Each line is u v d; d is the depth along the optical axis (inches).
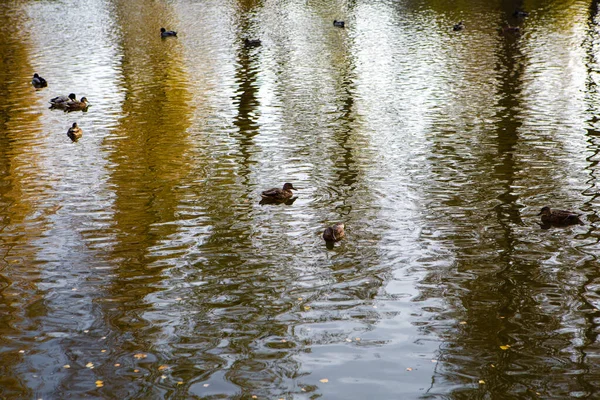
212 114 1359.5
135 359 537.0
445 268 691.4
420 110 1366.9
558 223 802.8
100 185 952.9
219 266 701.3
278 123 1285.7
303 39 2263.8
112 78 1702.8
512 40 2169.0
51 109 1418.6
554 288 646.5
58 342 562.3
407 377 508.4
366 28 2501.2
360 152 1099.9
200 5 3198.8
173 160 1067.3
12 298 636.7
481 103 1412.4
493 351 543.2
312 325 584.7
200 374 514.9
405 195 903.7
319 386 497.4
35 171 1018.1
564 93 1483.8
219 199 895.7
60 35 2369.6
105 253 733.9
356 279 669.3
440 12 2886.3
